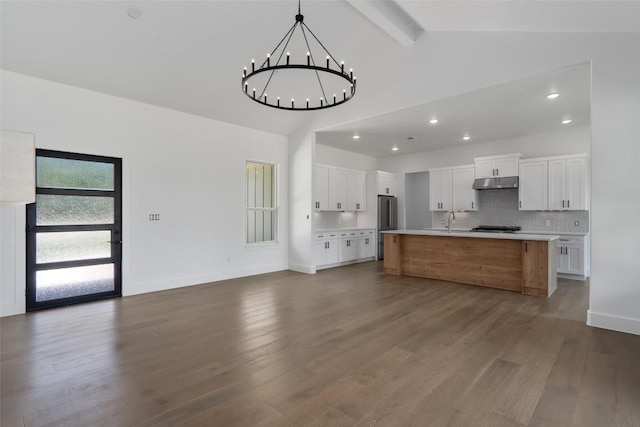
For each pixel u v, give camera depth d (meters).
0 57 3.56
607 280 3.25
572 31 3.35
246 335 3.13
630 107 3.10
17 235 3.82
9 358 2.64
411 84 4.61
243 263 6.03
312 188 6.35
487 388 2.18
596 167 3.27
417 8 3.63
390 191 8.70
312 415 1.89
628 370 2.41
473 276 5.38
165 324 3.44
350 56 4.63
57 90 4.07
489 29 3.80
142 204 4.78
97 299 4.40
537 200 6.18
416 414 1.90
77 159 4.26
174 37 3.75
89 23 3.38
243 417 1.87
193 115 5.33
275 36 4.01
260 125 6.10
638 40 3.05
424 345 2.89
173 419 1.86
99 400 2.04
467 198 7.21
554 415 1.88
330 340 3.01
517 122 5.57
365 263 7.74
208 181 5.51
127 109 4.64
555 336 3.08
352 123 5.62
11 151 1.28
